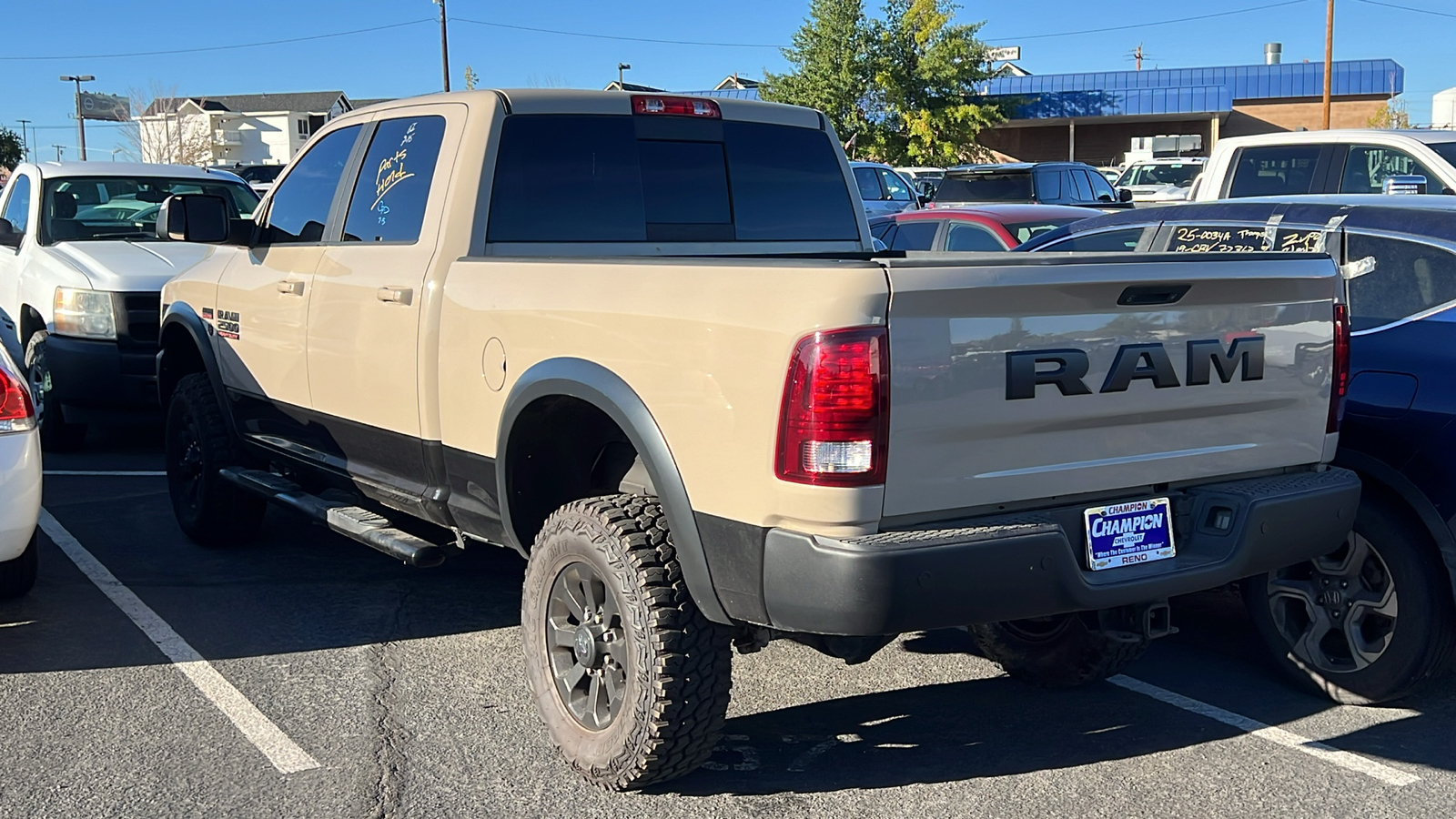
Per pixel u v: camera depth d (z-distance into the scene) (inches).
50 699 174.9
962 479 126.4
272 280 213.2
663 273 137.5
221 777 150.9
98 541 257.6
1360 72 1795.0
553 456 160.9
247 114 3592.5
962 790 149.3
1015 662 183.2
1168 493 143.4
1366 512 169.6
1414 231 179.2
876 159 1668.3
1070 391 131.3
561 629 153.9
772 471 123.1
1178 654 199.5
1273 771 154.6
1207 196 352.8
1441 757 158.6
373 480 192.2
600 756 144.8
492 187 174.7
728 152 197.2
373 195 193.9
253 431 230.4
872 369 119.2
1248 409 146.5
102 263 328.2
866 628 120.4
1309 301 150.5
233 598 221.8
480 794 147.0
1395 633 167.3
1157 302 136.6
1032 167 665.6
